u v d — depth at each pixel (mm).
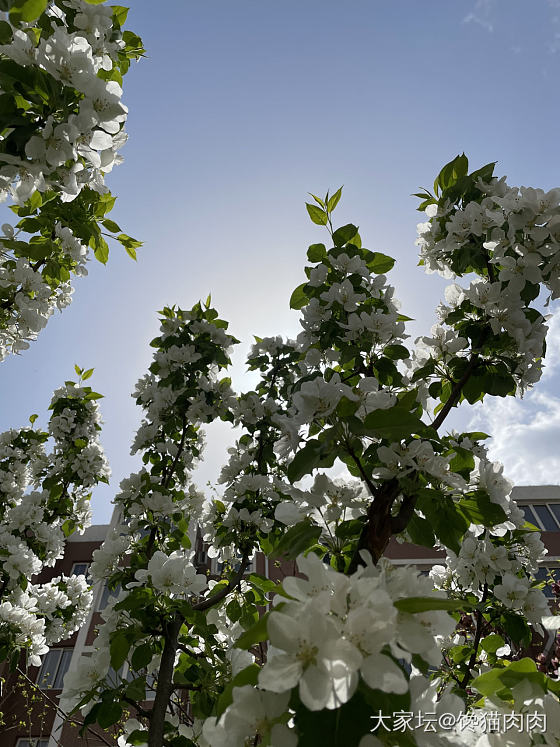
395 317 2701
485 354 2568
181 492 4809
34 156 1786
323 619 895
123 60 2957
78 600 5883
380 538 1753
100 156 2045
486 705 1223
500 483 2105
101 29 2262
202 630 3117
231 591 3975
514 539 3137
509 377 2459
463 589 3299
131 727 3000
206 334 5184
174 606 2988
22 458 6309
